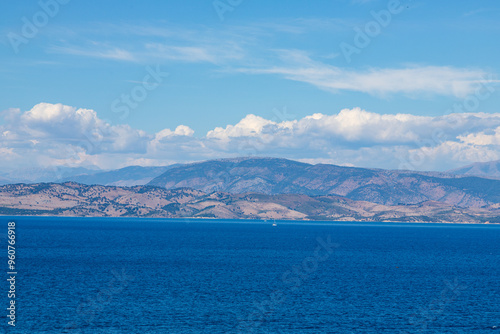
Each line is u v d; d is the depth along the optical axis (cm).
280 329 7512
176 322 7762
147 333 7194
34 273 12206
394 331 7562
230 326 7612
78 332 7169
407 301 9625
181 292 10056
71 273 12362
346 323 7912
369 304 9281
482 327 7844
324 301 9456
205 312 8406
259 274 12888
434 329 7694
